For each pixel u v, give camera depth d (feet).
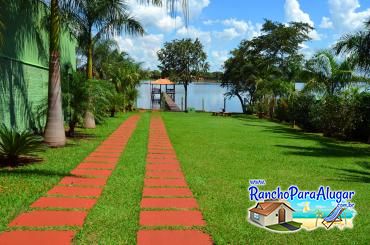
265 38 118.73
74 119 43.86
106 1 46.47
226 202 19.65
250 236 15.34
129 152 34.58
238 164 30.68
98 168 27.07
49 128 35.68
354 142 53.62
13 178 23.06
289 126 79.77
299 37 118.83
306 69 71.56
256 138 51.75
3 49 33.45
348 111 55.72
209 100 211.61
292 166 30.91
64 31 43.70
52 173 24.81
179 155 33.99
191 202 19.47
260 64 117.60
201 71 136.36
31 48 41.65
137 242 14.37
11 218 16.28
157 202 19.27
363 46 49.67
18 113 37.78
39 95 45.11
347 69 64.90
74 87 43.27
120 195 20.26
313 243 14.94
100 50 85.56
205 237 15.03
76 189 21.30
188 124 71.67
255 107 116.98
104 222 16.19
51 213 17.13
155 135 49.93
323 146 46.34
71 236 14.66
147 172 26.23
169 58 136.98
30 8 39.45
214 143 43.91
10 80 35.53
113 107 77.61
